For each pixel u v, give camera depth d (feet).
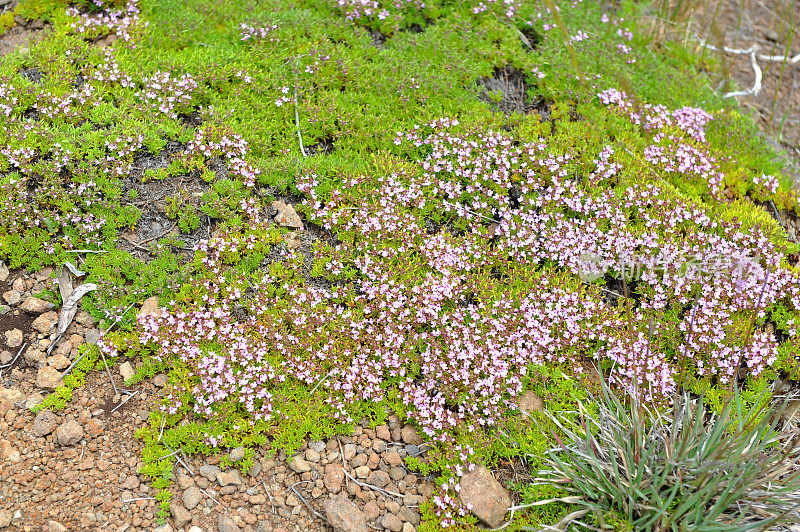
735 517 2.75
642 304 3.37
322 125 3.73
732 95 4.60
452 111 3.88
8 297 3.11
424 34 4.11
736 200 3.87
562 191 3.59
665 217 3.59
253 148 3.61
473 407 3.00
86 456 2.79
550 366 3.22
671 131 4.06
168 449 2.82
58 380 2.94
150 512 2.70
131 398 2.96
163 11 4.04
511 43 4.23
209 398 2.88
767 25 5.31
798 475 2.76
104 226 3.28
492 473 2.95
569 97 4.06
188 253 3.29
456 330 3.18
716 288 3.42
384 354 3.07
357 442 2.97
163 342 2.98
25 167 3.28
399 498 2.85
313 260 3.35
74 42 3.73
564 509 2.83
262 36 3.93
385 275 3.25
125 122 3.46
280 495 2.80
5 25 3.87
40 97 3.50
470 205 3.65
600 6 4.90
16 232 3.22
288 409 2.96
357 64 3.98
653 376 3.13
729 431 3.02
